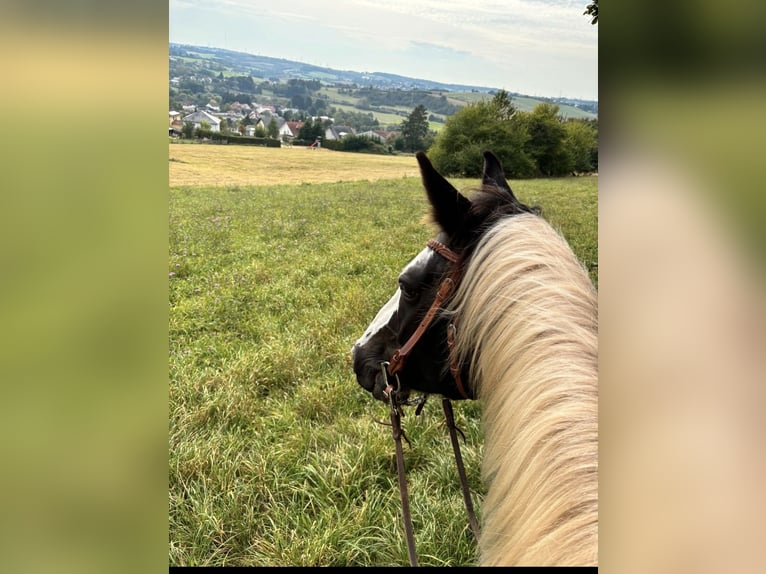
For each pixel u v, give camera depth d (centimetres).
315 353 510
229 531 295
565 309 140
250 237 1103
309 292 690
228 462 339
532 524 114
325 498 318
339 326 577
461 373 176
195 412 391
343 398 430
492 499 135
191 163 3394
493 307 151
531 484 119
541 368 132
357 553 281
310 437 373
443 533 290
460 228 179
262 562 276
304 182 2830
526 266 151
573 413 121
